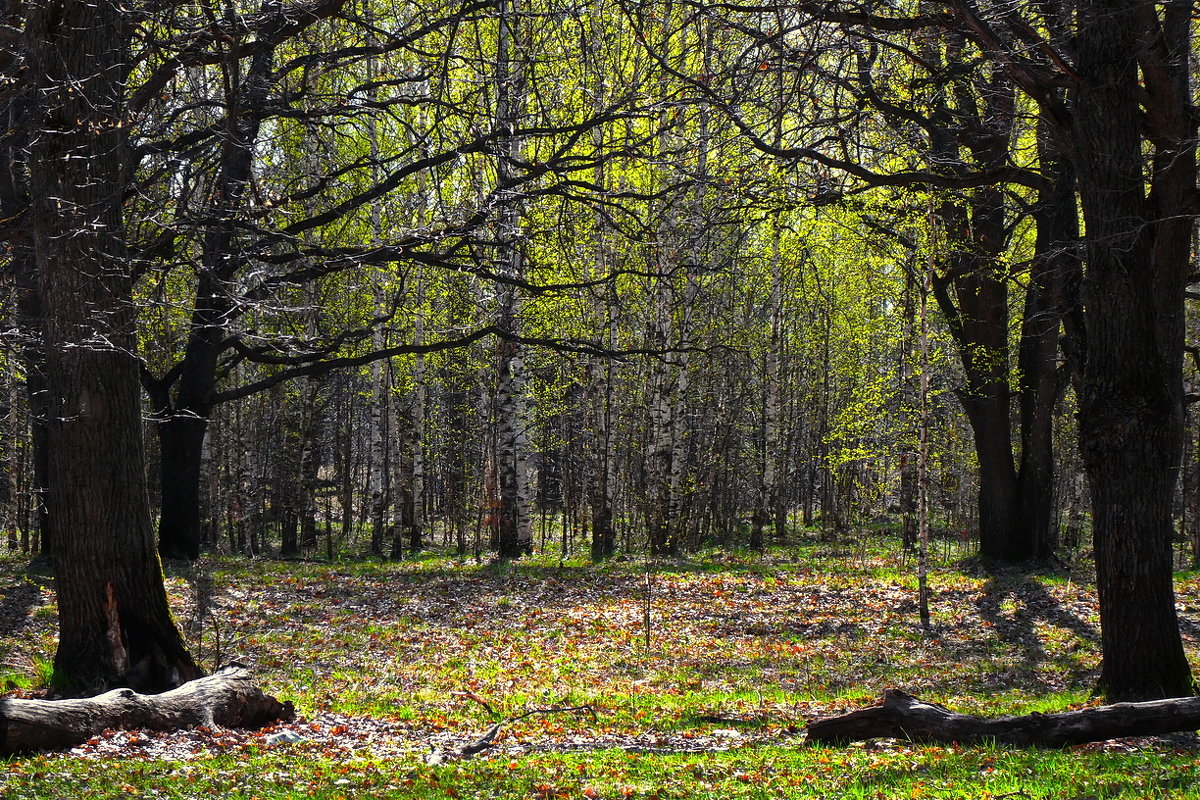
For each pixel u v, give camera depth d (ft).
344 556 101.60
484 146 47.50
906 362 75.10
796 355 125.70
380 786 24.02
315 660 48.37
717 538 121.39
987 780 22.40
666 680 46.03
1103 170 34.76
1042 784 21.52
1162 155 36.73
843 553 96.12
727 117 41.34
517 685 44.09
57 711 26.96
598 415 90.17
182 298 67.62
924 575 59.62
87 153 32.91
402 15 55.36
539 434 135.03
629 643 54.85
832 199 45.16
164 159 43.52
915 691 43.45
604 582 71.00
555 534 150.41
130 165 36.01
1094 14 34.06
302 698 39.70
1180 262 40.50
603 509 89.10
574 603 64.49
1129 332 34.94
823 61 44.60
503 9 50.31
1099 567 36.11
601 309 88.38
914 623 60.64
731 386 119.24
